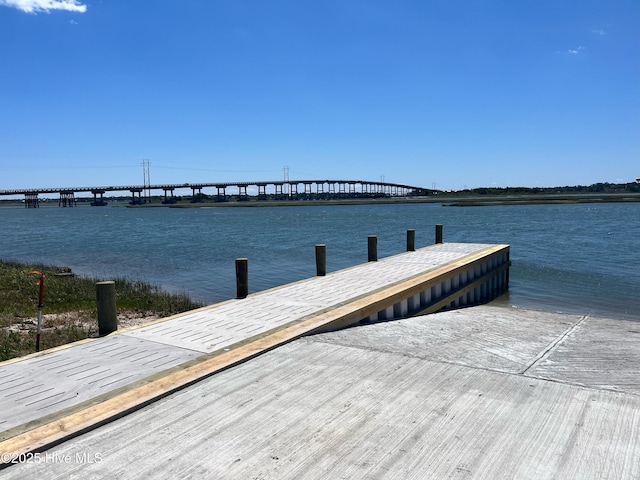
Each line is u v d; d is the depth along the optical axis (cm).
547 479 384
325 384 578
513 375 608
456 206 12888
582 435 449
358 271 1382
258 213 11881
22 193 16838
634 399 526
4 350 943
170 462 414
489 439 445
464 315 1058
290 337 744
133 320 1316
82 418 484
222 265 2758
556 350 739
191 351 690
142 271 2591
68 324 1212
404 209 12381
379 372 617
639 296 1702
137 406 516
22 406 516
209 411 510
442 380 589
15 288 1688
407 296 1098
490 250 1786
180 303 1516
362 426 473
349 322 877
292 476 392
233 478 390
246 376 606
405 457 417
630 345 775
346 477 389
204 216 10738
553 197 16138
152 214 12812
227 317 877
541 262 2533
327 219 8194
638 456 412
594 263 2489
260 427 473
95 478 393
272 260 2911
